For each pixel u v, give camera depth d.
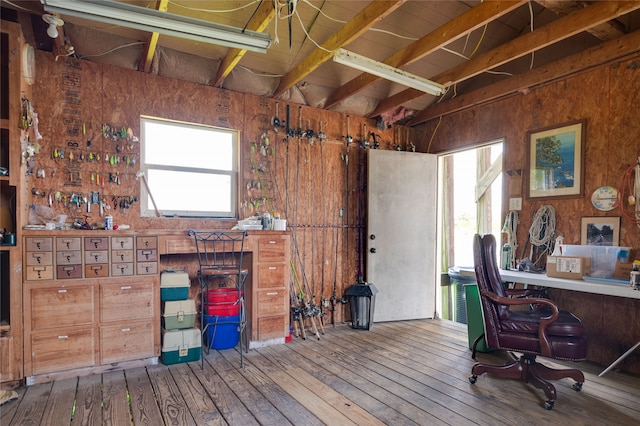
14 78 2.43
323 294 4.23
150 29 2.21
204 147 3.61
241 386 2.52
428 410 2.22
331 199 4.31
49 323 2.52
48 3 1.92
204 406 2.23
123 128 3.14
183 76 3.41
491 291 2.53
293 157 4.04
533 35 2.81
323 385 2.55
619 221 2.92
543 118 3.48
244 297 3.45
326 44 2.97
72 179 2.95
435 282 4.59
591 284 2.50
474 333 3.26
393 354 3.21
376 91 4.32
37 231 2.49
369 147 4.55
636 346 2.59
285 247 3.49
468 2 3.16
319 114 4.23
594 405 2.30
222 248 3.19
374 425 2.04
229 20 3.01
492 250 2.61
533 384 2.47
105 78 3.09
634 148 2.85
